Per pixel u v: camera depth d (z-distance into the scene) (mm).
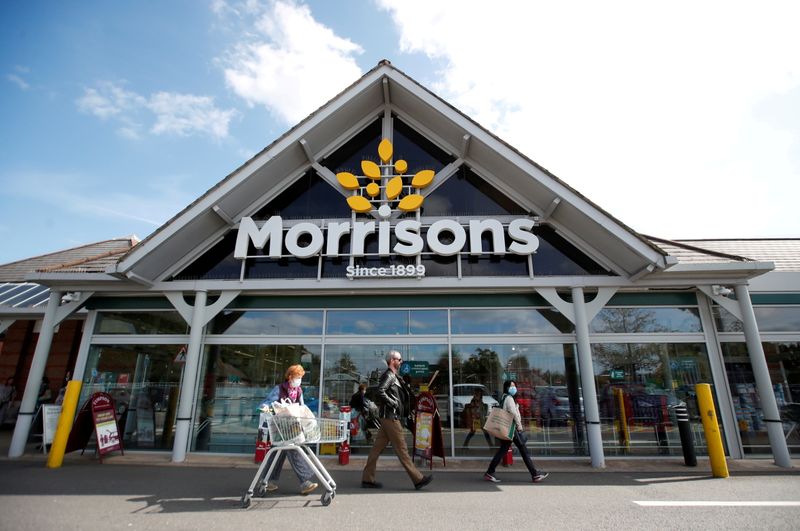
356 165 10914
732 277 8945
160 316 10039
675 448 9008
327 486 5453
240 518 4859
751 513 5133
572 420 9109
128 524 4605
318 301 9922
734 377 9375
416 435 8367
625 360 9453
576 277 9164
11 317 11281
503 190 10219
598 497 5898
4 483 6402
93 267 9500
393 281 9250
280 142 9594
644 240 8281
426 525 4668
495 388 9312
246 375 9648
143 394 9703
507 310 9703
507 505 5477
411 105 10703
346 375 9523
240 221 10008
